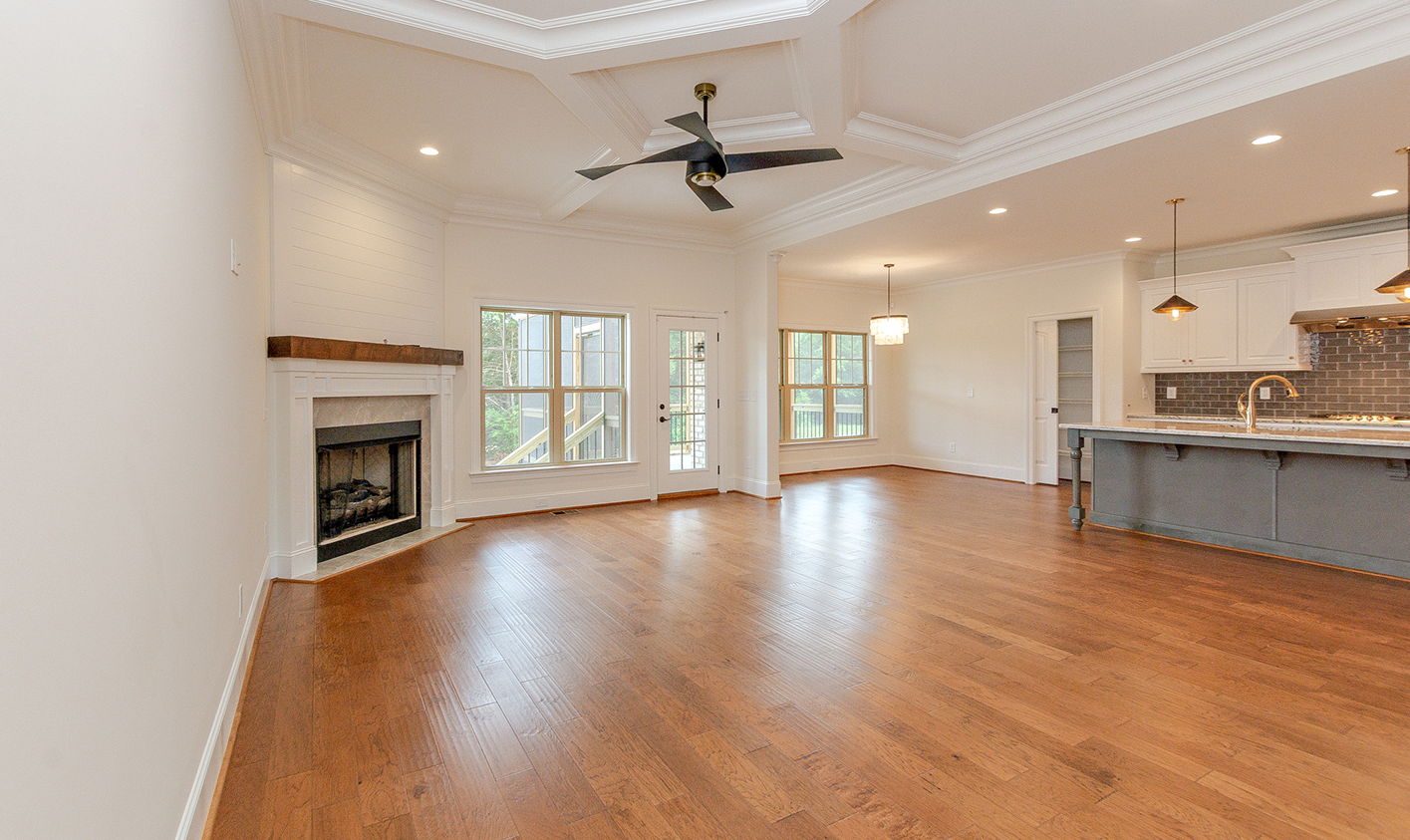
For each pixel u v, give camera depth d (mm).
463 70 3389
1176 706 2410
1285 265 5969
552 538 5113
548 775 2021
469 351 5742
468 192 5445
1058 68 3457
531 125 4066
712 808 1863
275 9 2709
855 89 3586
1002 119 4102
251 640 2906
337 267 4398
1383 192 4773
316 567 4191
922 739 2211
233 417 2504
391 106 3789
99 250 1058
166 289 1488
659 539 5078
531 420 6191
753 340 7008
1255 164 4152
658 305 6777
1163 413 7191
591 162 4676
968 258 7309
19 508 773
